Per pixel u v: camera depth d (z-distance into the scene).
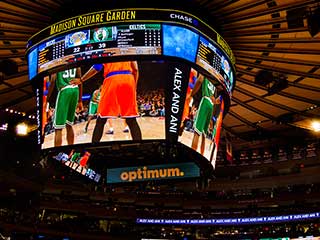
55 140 11.62
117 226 42.28
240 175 39.03
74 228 39.00
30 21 12.38
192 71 11.49
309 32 11.73
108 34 11.25
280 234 39.97
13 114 17.66
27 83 15.43
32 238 36.50
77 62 11.36
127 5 11.83
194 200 41.75
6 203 35.50
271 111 17.19
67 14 11.96
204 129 12.05
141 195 41.41
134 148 13.52
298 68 14.38
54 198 38.72
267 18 12.00
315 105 16.36
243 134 19.41
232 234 41.81
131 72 11.22
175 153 13.34
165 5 11.82
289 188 39.38
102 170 14.76
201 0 11.73
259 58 13.95
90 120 11.30
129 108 11.12
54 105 11.79
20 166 31.66
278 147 31.19
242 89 15.98
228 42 13.23
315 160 33.47
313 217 37.12
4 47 13.49
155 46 11.09
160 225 42.06
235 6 11.69
